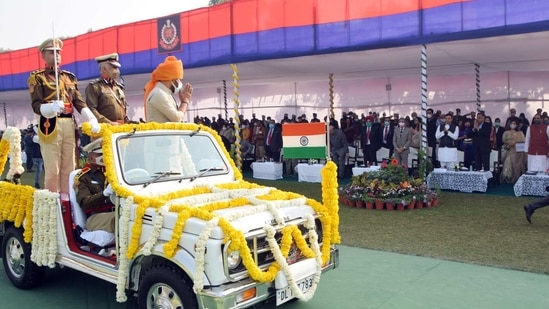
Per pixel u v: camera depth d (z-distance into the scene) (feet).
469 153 41.91
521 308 14.26
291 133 17.61
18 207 16.48
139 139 14.90
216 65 40.32
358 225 26.09
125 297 12.75
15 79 58.18
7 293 16.74
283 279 12.07
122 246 12.83
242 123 59.93
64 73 17.85
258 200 13.34
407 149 42.04
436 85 56.03
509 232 23.49
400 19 31.65
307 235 13.34
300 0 35.04
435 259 19.42
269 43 36.70
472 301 14.87
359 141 51.60
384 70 48.78
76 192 15.19
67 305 15.49
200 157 16.21
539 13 27.27
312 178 43.29
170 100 17.53
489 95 53.16
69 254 15.07
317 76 55.26
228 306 11.00
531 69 49.32
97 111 17.76
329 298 15.38
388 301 15.02
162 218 12.14
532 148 36.78
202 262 11.04
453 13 29.91
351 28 33.40
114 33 45.93
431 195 30.83
